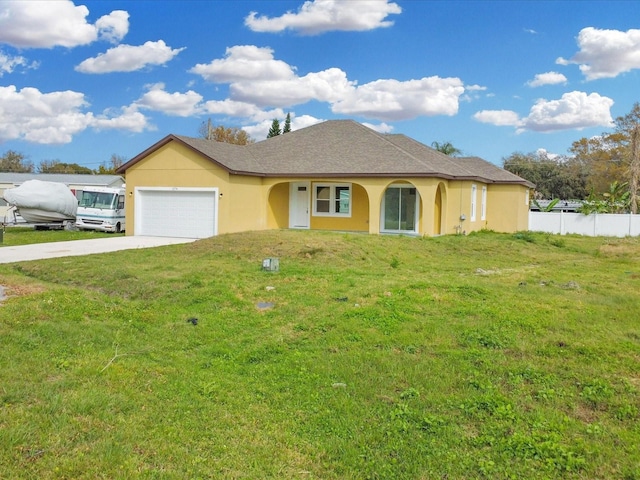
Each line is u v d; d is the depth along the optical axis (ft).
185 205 71.72
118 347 22.11
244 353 22.66
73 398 15.96
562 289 36.76
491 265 51.31
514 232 91.09
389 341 23.73
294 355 22.30
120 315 27.02
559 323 26.04
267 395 18.28
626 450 14.43
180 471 12.84
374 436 15.29
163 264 43.47
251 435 15.24
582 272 47.11
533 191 183.42
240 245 52.01
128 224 75.46
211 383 18.99
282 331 25.95
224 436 15.03
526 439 14.89
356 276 39.55
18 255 51.65
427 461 13.98
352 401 17.66
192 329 26.05
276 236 55.36
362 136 80.43
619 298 33.17
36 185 94.68
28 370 17.98
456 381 19.24
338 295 32.42
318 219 81.25
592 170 176.55
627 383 18.76
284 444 14.84
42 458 12.69
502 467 13.65
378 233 70.28
